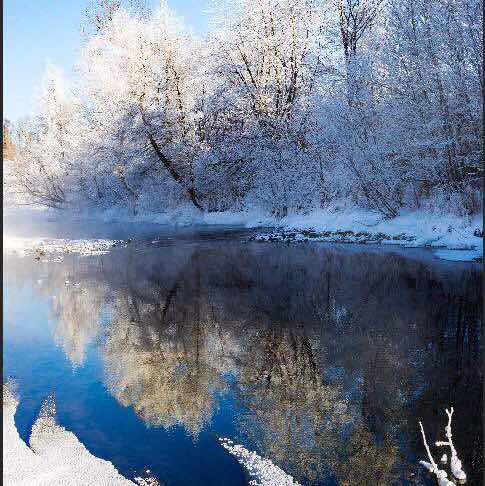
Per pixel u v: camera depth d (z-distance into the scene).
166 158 30.06
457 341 7.67
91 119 35.16
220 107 28.31
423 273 12.41
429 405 5.56
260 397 5.84
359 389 6.03
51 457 4.46
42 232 25.61
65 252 18.23
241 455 4.54
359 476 4.20
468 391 5.89
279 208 25.88
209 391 6.01
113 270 14.50
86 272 14.25
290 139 25.89
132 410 5.48
